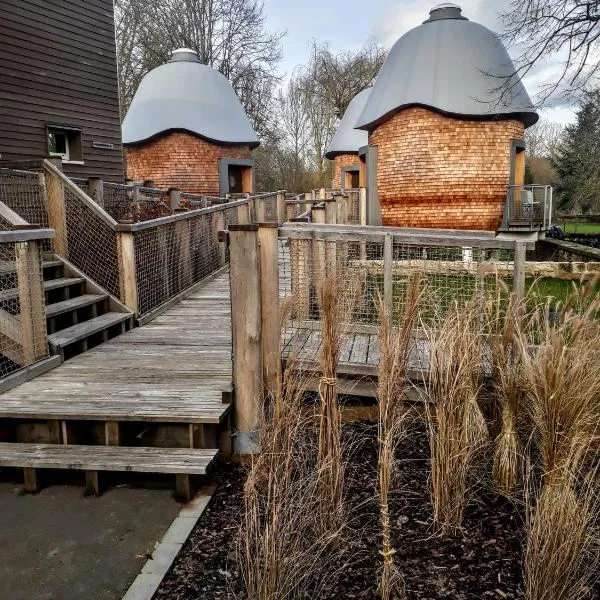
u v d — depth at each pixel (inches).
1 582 88.7
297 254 156.4
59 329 195.9
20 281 153.8
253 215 404.8
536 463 109.9
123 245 218.4
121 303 221.1
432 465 99.5
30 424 131.3
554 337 93.8
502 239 135.9
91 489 116.3
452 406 98.0
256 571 79.5
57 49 413.7
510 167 497.4
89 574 90.4
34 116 396.5
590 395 86.3
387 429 95.0
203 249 318.3
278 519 82.4
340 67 1357.0
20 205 227.0
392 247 144.8
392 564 83.0
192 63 730.8
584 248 423.2
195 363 165.0
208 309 250.7
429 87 490.3
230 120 713.0
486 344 119.3
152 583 86.7
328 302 101.3
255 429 130.6
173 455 119.3
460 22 524.4
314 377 123.9
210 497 114.4
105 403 131.7
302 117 1466.5
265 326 133.5
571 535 77.9
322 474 97.0
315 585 84.4
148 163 685.3
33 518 107.9
